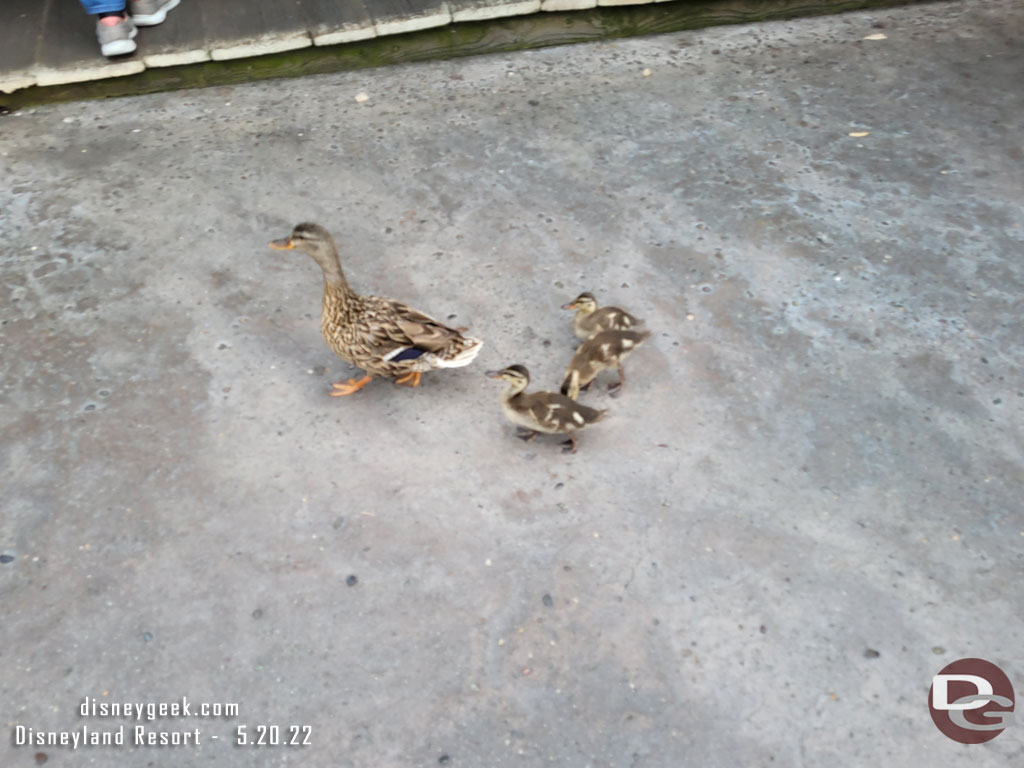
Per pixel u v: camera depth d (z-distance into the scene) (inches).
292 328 98.7
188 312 100.0
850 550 79.4
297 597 76.6
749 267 105.1
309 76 138.7
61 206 113.3
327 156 122.0
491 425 89.5
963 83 132.3
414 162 120.8
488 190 116.3
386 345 86.7
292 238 83.9
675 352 95.7
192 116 130.0
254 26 139.6
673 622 75.1
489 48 144.0
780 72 136.1
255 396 91.6
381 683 72.0
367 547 79.6
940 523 81.2
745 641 74.0
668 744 68.8
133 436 87.8
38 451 86.5
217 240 109.0
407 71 139.3
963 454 86.4
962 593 76.7
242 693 71.5
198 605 76.2
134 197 115.0
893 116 126.9
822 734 69.2
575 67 138.6
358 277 103.8
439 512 82.1
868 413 89.8
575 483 84.4
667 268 105.3
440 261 106.2
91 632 74.6
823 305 100.5
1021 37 140.6
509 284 103.4
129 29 135.2
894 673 72.2
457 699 71.1
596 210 113.1
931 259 105.7
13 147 123.3
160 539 80.2
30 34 138.6
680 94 132.3
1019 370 93.4
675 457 86.4
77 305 100.4
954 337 96.8
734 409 90.4
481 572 78.1
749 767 67.7
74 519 81.5
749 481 84.4
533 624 75.0
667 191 115.7
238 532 80.7
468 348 88.3
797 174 117.9
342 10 142.6
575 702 70.9
